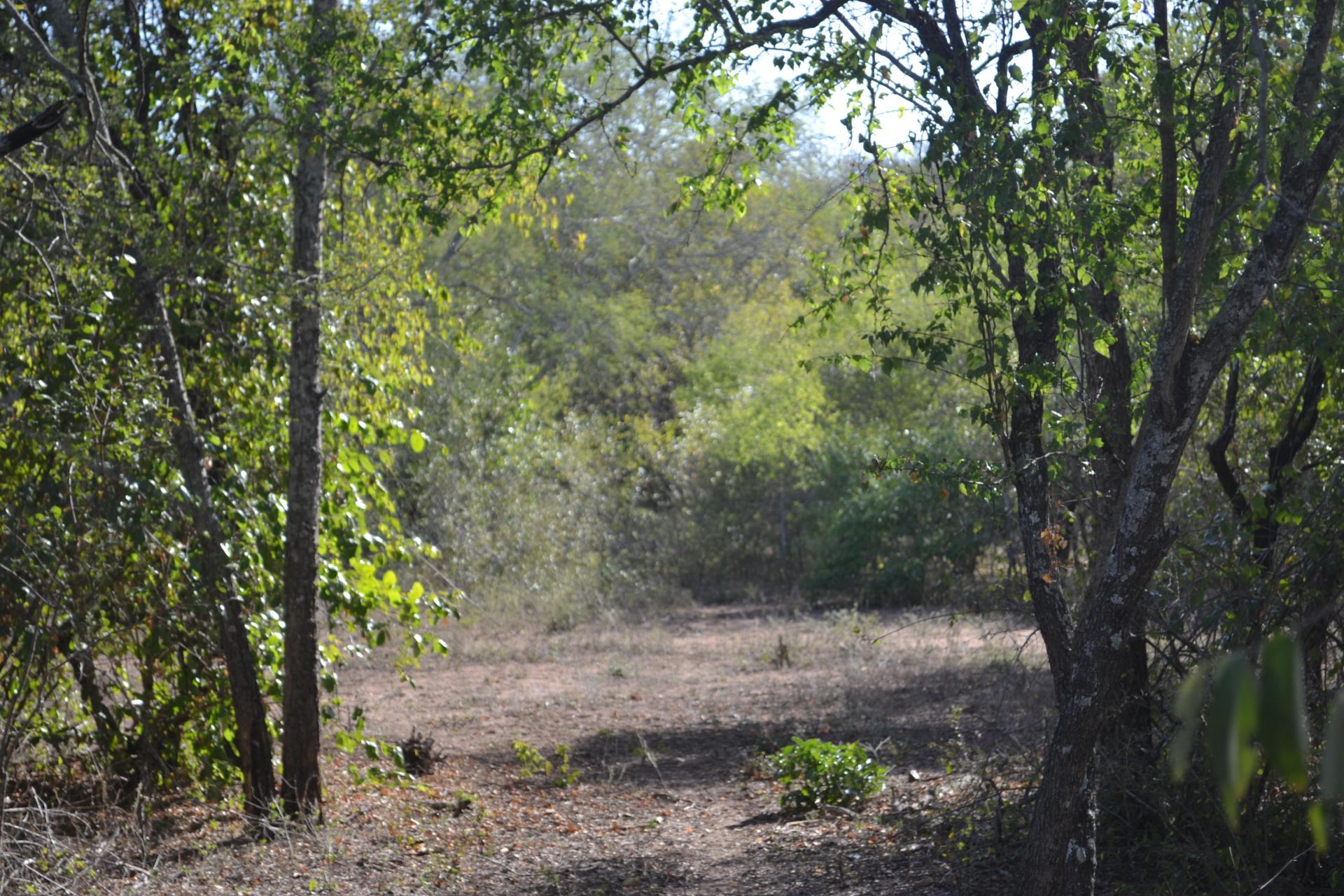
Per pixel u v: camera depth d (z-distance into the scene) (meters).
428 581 19.88
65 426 7.54
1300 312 5.70
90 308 7.66
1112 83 5.88
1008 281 5.53
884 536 20.97
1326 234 5.82
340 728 11.26
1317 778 5.37
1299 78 4.78
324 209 9.02
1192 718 0.85
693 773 10.04
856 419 26.42
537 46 6.51
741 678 14.68
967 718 11.05
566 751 10.21
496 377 22.78
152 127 8.39
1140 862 6.26
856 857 7.08
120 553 7.61
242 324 8.79
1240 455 7.70
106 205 7.26
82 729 8.01
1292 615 5.95
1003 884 6.24
